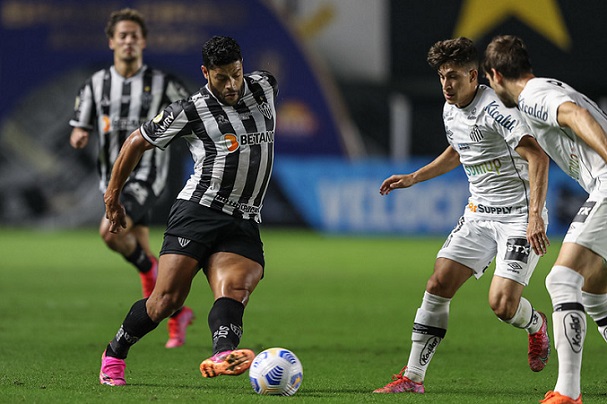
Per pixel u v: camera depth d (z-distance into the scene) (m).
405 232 75.12
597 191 17.83
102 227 29.31
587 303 19.33
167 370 23.56
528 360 24.36
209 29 75.62
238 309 19.47
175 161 73.50
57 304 38.53
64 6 75.38
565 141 18.17
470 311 37.75
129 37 30.73
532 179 19.42
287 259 59.44
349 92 75.31
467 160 21.62
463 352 27.61
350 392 20.38
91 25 75.50
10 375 22.27
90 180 75.56
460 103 21.03
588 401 19.28
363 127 75.44
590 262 17.77
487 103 20.61
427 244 70.25
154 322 20.33
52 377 21.97
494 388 21.33
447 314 20.91
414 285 46.66
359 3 74.81
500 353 27.44
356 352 27.38
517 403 18.97
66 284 45.91
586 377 23.06
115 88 30.98
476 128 21.00
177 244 20.12
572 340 17.44
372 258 60.28
